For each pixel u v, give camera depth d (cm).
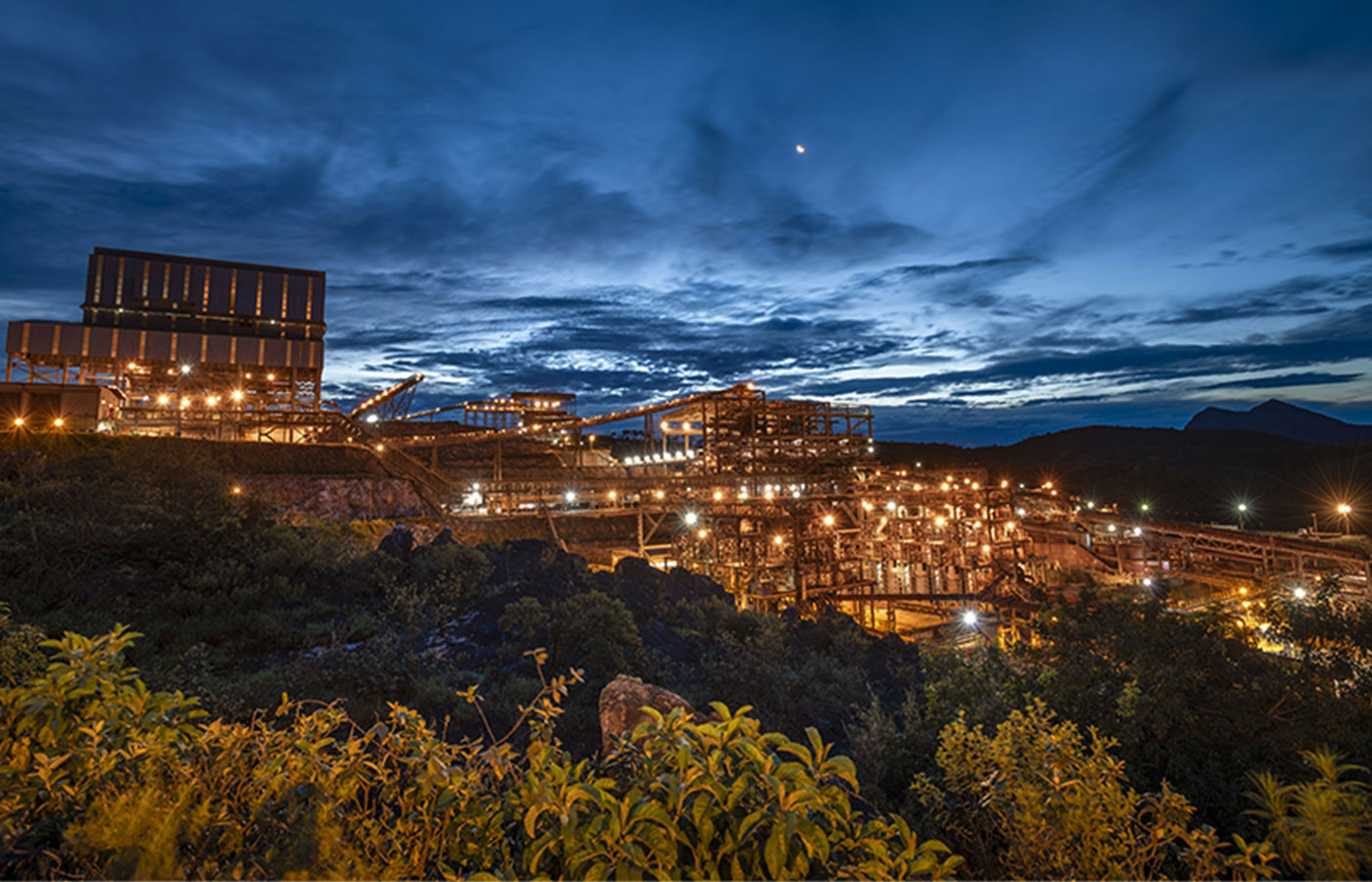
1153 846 349
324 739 329
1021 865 391
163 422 6297
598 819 267
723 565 5022
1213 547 5128
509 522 5831
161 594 1650
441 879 287
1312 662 916
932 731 1111
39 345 12594
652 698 775
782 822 258
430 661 1436
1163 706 881
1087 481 15412
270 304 15150
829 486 7762
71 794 273
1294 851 279
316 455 5816
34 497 1892
